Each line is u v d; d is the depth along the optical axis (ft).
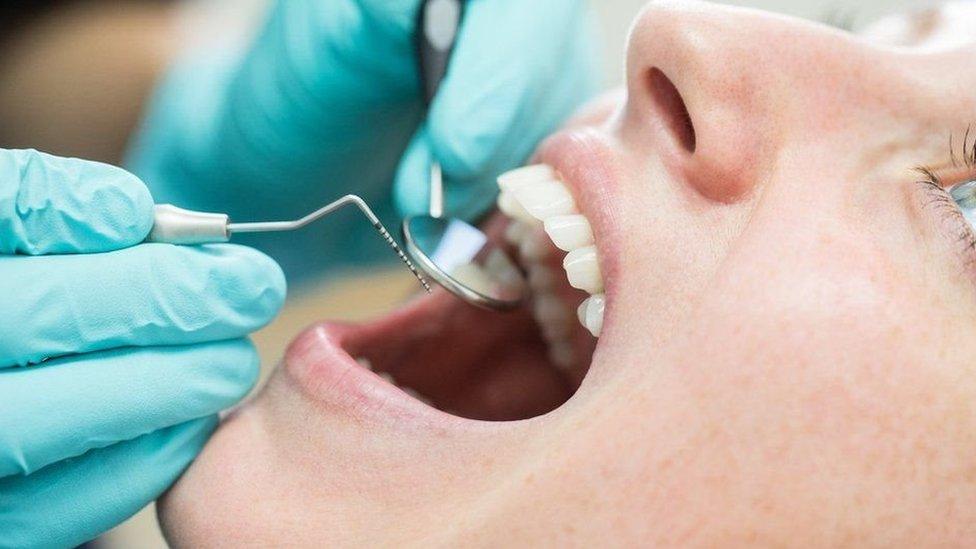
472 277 0.68
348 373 0.62
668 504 0.55
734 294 0.57
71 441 0.59
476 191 0.83
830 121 0.60
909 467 0.55
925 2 0.79
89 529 0.61
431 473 0.58
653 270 0.60
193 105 0.94
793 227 0.57
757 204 0.58
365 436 0.60
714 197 0.59
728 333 0.56
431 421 0.59
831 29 0.62
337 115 0.88
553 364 0.77
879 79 0.60
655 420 0.56
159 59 0.95
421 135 0.79
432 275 0.66
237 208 0.98
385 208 1.06
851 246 0.57
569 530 0.56
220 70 0.98
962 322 0.56
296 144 0.90
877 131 0.60
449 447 0.59
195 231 0.62
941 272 0.57
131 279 0.61
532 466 0.56
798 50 0.60
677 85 0.60
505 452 0.58
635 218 0.61
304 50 0.85
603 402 0.57
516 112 0.80
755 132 0.59
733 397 0.56
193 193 0.97
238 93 0.90
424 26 0.78
